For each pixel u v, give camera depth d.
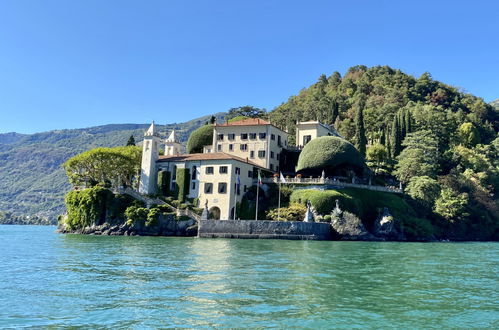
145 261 32.81
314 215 74.31
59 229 88.19
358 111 116.19
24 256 36.53
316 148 90.00
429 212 91.06
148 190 86.94
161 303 18.28
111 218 78.19
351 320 16.14
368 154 112.19
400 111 135.50
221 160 82.56
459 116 154.75
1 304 18.17
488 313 17.59
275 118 164.12
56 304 18.16
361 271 28.64
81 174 91.75
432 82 197.62
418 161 103.06
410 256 41.19
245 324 15.36
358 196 81.19
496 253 48.22
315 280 24.28
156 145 89.94
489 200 103.00
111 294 20.06
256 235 66.00
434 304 19.02
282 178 76.94
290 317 16.31
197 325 15.21
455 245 65.50
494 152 131.12
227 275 25.61
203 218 73.31
